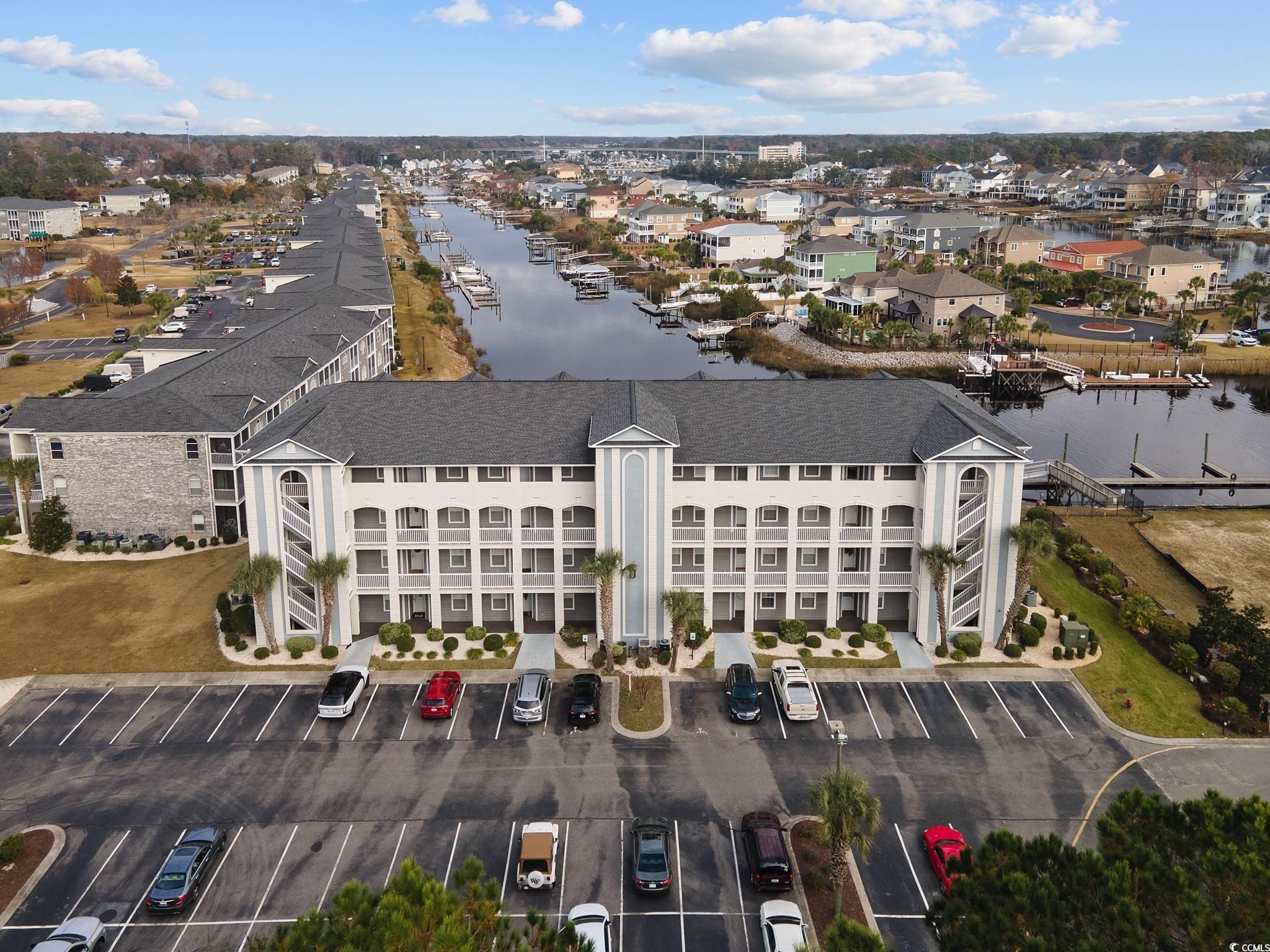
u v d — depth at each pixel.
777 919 37.56
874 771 48.91
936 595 60.50
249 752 50.28
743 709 52.81
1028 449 60.53
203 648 60.78
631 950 37.66
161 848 43.12
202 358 96.56
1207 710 54.53
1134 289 176.38
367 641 61.75
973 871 28.45
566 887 40.81
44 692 55.88
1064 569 73.44
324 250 181.62
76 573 71.88
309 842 43.50
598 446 57.50
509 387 65.56
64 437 76.00
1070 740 51.62
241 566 58.94
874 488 60.75
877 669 58.59
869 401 64.06
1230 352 154.75
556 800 46.59
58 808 45.81
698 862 42.50
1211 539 82.38
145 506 77.62
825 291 195.50
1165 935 24.17
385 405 63.53
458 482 60.56
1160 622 62.62
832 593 62.59
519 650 60.75
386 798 46.59
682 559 63.78
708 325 179.62
